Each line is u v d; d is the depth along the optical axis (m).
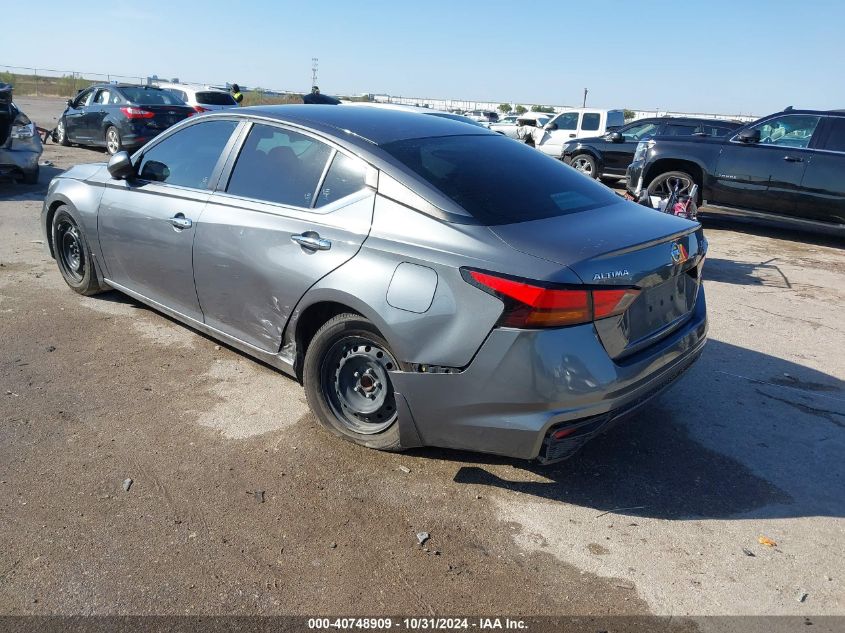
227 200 3.91
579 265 2.69
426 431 3.03
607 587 2.57
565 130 19.14
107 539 2.72
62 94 50.59
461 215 2.99
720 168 9.73
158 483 3.10
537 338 2.67
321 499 3.03
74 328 4.86
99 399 3.86
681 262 3.17
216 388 4.05
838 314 6.01
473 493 3.12
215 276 3.95
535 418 2.73
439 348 2.87
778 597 2.55
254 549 2.69
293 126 3.73
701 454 3.54
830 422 3.94
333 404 3.47
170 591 2.46
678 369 3.28
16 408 3.71
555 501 3.09
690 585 2.60
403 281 2.98
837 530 2.96
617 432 3.75
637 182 10.70
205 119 4.30
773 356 4.93
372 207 3.22
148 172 4.62
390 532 2.83
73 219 5.18
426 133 3.66
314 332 3.59
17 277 5.98
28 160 10.17
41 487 3.03
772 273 7.54
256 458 3.33
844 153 8.76
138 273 4.65
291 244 3.47
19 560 2.59
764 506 3.12
